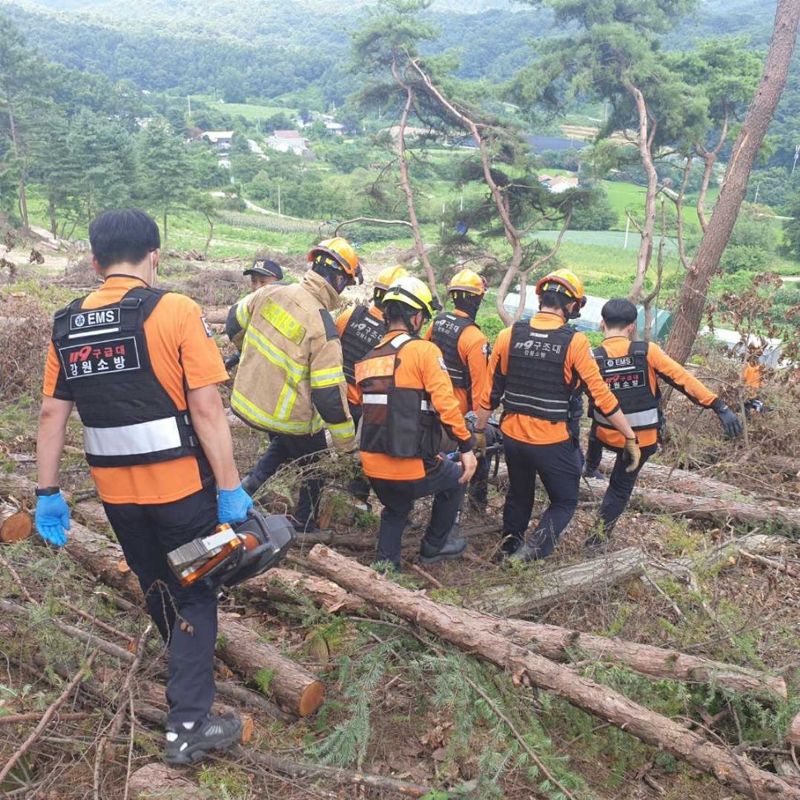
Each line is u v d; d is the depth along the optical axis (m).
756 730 3.42
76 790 2.68
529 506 4.80
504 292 23.80
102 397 2.63
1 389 6.95
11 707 2.91
